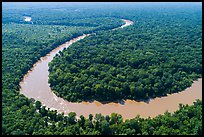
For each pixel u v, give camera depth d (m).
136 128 172.75
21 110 193.62
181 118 180.62
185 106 198.00
